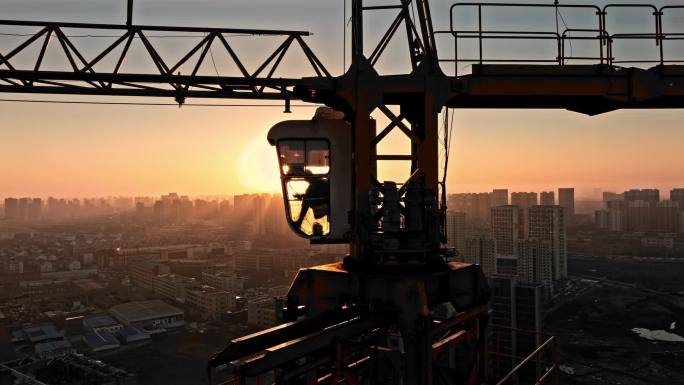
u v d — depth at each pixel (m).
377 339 9.09
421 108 11.03
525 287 80.12
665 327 114.62
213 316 141.50
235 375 6.63
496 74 11.04
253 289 175.00
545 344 11.48
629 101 11.40
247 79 14.27
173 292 170.88
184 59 14.30
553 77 11.17
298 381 8.89
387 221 9.64
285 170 11.21
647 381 85.00
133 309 147.00
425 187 10.38
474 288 10.44
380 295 9.09
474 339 10.62
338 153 11.30
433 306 9.41
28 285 198.50
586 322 119.81
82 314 147.38
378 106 10.47
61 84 14.31
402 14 10.87
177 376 93.56
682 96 11.53
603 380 85.69
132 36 14.21
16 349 112.56
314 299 9.87
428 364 8.70
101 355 108.00
